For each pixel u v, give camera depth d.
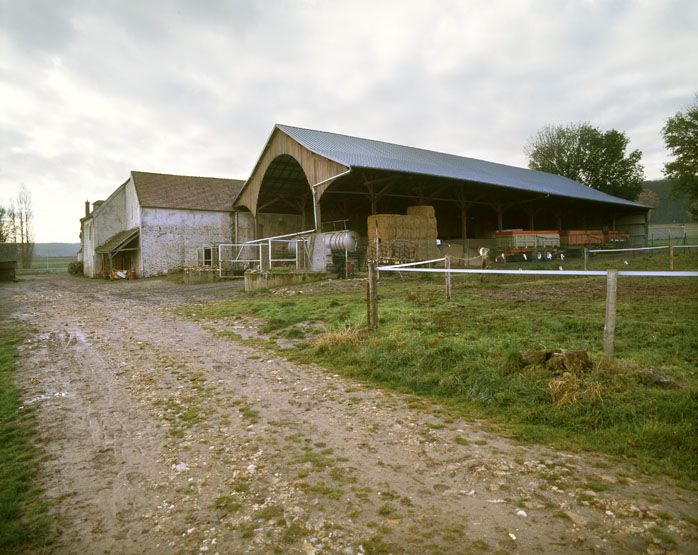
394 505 3.14
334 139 30.86
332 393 5.69
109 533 2.97
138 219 35.44
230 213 38.28
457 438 4.19
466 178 28.59
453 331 7.49
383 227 26.53
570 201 38.97
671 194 48.75
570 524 2.81
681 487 3.20
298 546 2.72
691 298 10.35
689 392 4.32
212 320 11.65
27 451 4.35
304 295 15.56
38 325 12.13
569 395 4.57
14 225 70.12
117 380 6.72
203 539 2.85
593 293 12.02
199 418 5.07
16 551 2.80
